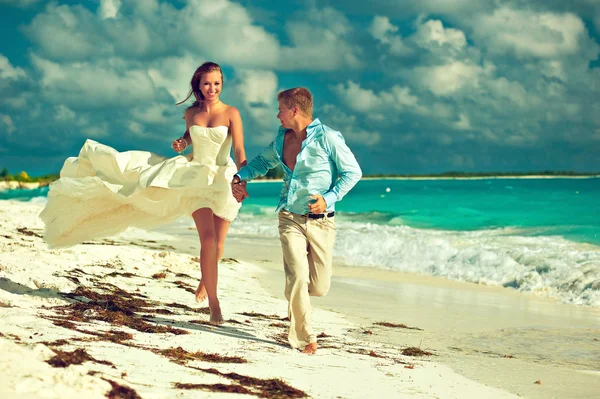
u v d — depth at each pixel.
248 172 5.16
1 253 7.80
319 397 3.55
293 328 4.98
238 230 21.23
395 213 28.11
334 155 4.84
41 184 78.19
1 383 2.62
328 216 4.96
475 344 6.55
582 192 39.44
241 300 7.85
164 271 8.72
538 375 4.95
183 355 4.07
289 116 4.87
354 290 10.43
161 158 5.76
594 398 4.25
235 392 3.33
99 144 5.65
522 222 22.00
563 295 10.43
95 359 3.48
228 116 5.56
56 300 5.50
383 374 4.45
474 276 12.20
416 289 10.88
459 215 25.91
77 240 5.94
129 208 5.81
